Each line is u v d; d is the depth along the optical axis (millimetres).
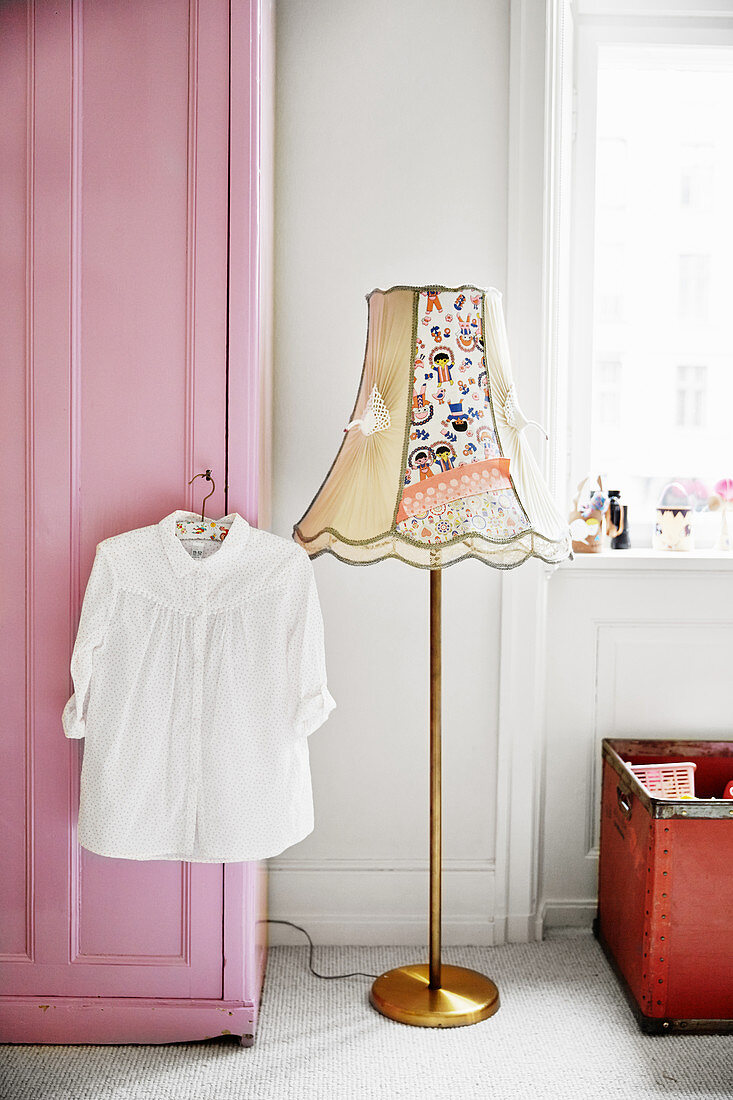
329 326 2350
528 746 2391
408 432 1830
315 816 2426
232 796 1853
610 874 2322
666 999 2006
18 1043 1983
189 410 1915
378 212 2334
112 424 1918
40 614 1936
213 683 1869
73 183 1879
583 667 2461
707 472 2686
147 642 1867
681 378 2699
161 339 1907
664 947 1990
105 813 1832
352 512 1833
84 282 1898
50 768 1953
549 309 2363
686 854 1967
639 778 2256
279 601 1885
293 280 2340
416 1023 2043
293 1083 1847
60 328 1899
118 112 1873
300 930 2426
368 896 2428
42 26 1856
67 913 1968
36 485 1920
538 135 2281
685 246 2672
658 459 2691
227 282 1898
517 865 2422
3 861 1968
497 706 2410
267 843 1864
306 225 2332
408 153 2326
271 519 2365
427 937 2430
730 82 2629
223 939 1968
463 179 2330
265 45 2016
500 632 2389
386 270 2344
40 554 1928
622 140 2645
